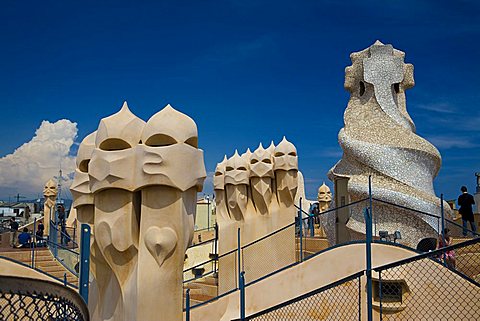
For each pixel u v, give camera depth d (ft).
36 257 51.06
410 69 54.70
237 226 51.62
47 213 83.87
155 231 24.02
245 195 51.80
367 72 53.06
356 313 34.55
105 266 25.66
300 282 38.73
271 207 51.24
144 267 23.94
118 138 25.08
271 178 51.62
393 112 51.55
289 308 38.04
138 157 24.58
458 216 69.56
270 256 50.11
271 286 40.24
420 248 45.32
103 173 24.48
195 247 70.59
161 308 23.76
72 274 46.73
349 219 48.70
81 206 27.53
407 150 48.37
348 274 36.19
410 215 45.47
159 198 24.27
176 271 24.41
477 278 35.68
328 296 36.32
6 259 38.81
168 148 24.18
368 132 50.85
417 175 47.73
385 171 47.91
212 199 111.34
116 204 24.64
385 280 33.06
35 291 10.02
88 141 28.17
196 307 43.62
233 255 51.16
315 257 38.60
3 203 174.40
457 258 38.34
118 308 24.76
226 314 42.78
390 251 34.40
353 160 50.70
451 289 30.89
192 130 25.39
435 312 31.24
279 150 51.19
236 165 51.96
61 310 10.71
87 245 19.42
